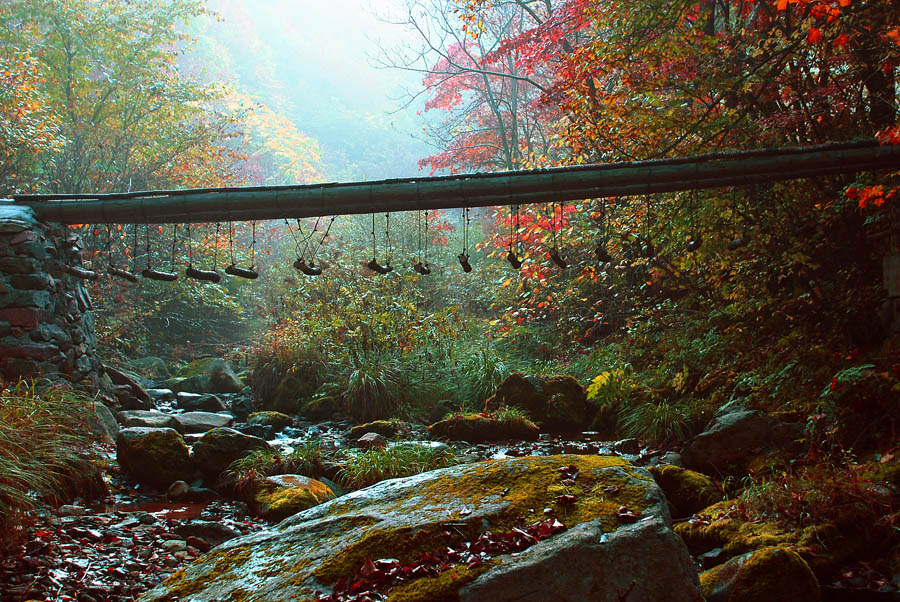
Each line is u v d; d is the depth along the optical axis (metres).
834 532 4.73
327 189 8.28
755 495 5.47
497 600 3.02
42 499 5.68
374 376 11.41
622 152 10.30
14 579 4.39
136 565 4.86
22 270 8.20
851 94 9.34
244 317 21.22
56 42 18.52
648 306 12.69
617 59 10.13
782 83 9.60
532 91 21.52
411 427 10.19
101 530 5.50
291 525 3.91
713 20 11.68
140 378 13.74
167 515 6.27
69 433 6.62
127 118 18.83
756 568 4.13
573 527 3.39
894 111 8.93
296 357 12.62
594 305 13.41
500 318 14.87
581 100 10.58
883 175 7.98
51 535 5.16
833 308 8.85
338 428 10.62
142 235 17.73
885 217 8.15
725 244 9.62
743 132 9.84
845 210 9.10
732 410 7.89
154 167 18.81
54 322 8.72
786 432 6.87
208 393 13.34
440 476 4.17
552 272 13.15
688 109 10.76
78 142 17.62
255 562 3.52
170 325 19.72
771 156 7.89
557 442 9.31
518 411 10.36
